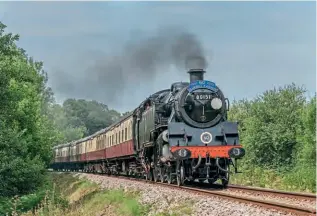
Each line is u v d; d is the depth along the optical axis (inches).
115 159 1483.8
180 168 824.3
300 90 1535.4
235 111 1750.7
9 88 1021.8
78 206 912.3
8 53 992.9
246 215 498.3
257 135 1488.7
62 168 3115.2
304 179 968.9
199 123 836.6
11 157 864.3
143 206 689.0
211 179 845.2
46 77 2442.2
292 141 1444.4
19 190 896.3
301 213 478.6
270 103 1525.6
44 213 800.3
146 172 1048.8
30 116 1243.2
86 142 2138.3
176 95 886.4
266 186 1016.9
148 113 973.8
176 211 590.2
